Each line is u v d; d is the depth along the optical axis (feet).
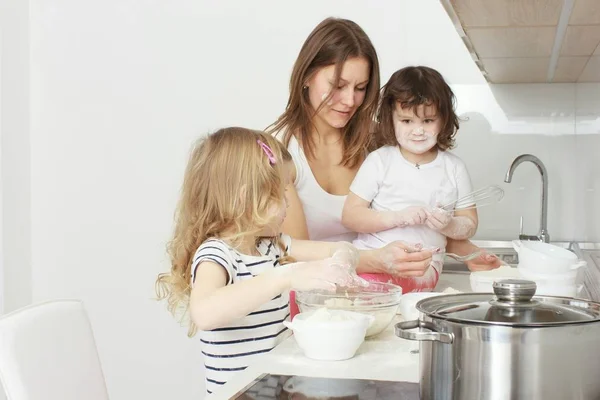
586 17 5.46
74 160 10.71
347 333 3.94
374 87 7.14
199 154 5.57
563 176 9.36
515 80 9.20
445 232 7.08
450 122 7.19
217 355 5.08
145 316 10.62
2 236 10.51
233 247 5.20
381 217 6.92
